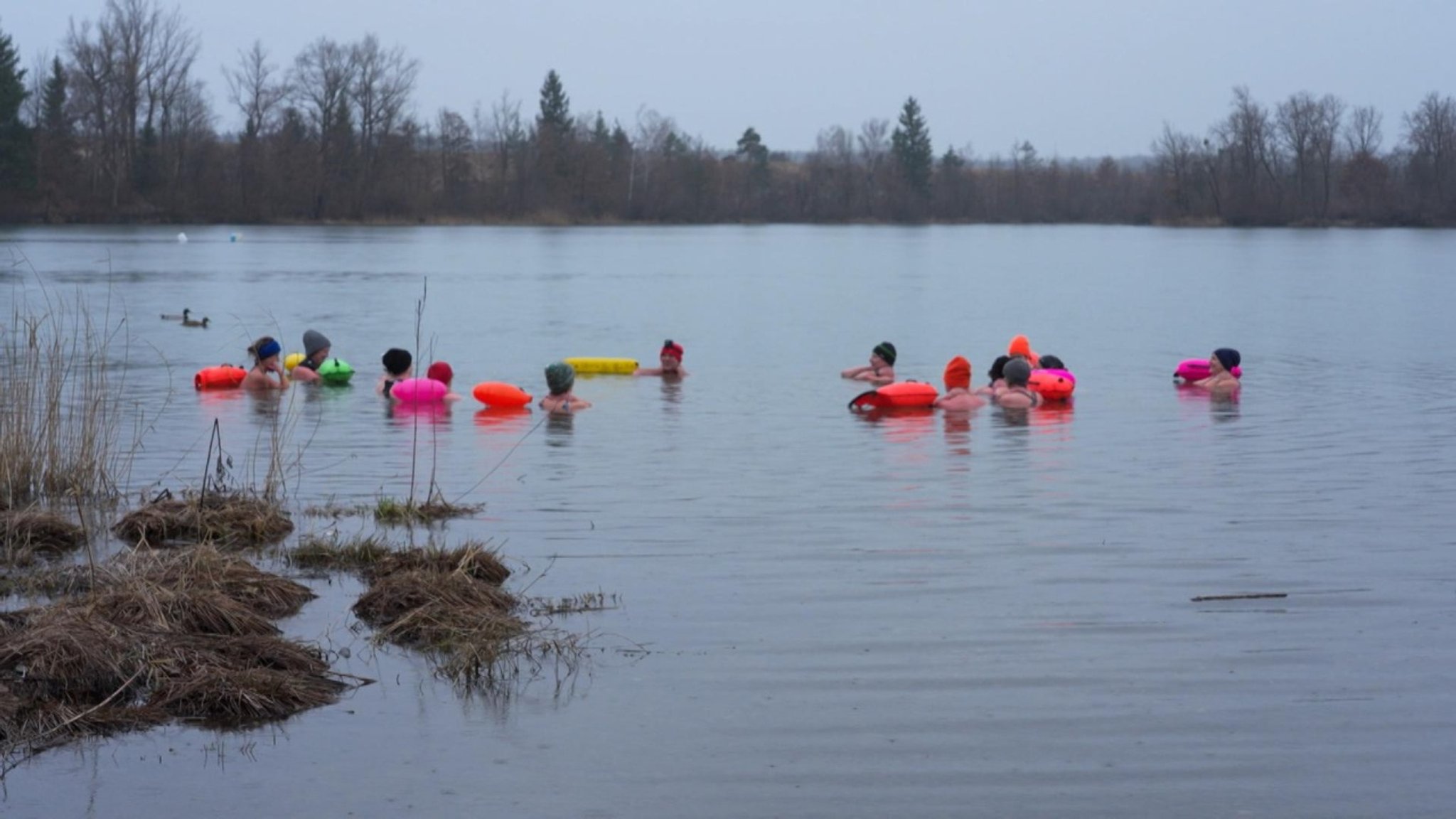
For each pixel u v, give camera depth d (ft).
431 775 17.80
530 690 20.66
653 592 25.41
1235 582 25.98
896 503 32.94
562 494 33.94
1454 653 21.98
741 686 20.68
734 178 369.71
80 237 209.36
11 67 246.68
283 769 18.02
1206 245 229.25
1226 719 19.39
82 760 18.33
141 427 43.29
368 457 39.09
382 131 306.14
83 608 22.77
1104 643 22.45
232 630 22.79
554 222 327.06
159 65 278.46
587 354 67.87
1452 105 325.83
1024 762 18.04
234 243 198.29
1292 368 61.52
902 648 22.24
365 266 145.69
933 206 384.88
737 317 90.07
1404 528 30.12
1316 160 342.85
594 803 16.99
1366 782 17.46
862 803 16.94
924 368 64.23
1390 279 131.64
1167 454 39.68
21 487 32.17
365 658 22.12
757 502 33.01
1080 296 109.81
